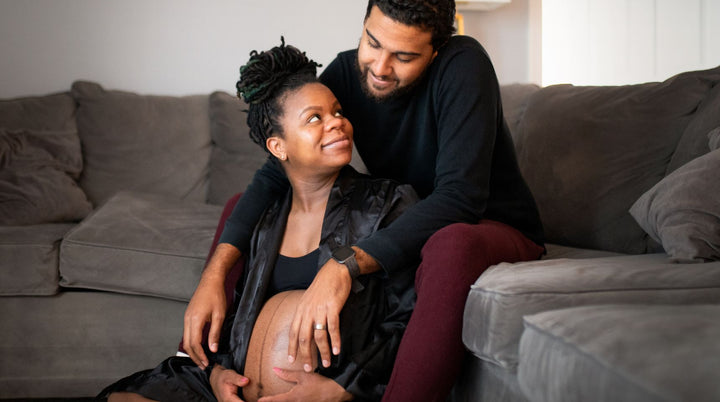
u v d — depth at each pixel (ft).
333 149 4.28
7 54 9.47
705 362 1.98
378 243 3.95
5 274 6.25
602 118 6.19
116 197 7.30
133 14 9.68
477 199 4.19
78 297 6.40
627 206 5.71
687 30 10.43
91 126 8.72
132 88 9.75
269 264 4.39
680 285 3.12
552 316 2.79
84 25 9.59
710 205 3.91
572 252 5.55
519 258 4.29
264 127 4.53
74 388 6.33
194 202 7.78
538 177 6.51
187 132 8.82
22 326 6.34
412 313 3.67
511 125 8.20
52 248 6.34
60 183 7.99
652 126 5.80
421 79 4.43
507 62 11.16
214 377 4.07
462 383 3.89
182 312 6.44
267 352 3.95
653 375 2.03
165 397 4.14
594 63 11.37
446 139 4.32
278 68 4.43
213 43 9.89
